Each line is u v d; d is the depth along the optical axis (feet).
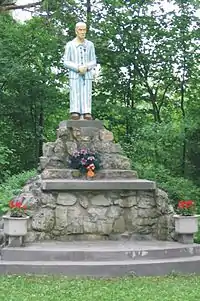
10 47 72.38
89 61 46.14
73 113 45.57
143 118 73.82
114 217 42.01
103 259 36.76
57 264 35.70
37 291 30.68
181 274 36.55
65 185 40.88
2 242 39.65
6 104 74.02
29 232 40.14
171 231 41.68
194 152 65.77
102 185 41.27
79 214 41.50
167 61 71.31
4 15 73.72
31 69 72.13
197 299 29.53
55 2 70.74
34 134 76.38
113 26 71.05
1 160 61.36
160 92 74.38
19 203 39.11
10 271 35.68
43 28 71.67
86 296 29.66
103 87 74.69
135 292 30.83
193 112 67.36
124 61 72.18
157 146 64.95
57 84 74.08
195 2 68.69
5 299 28.76
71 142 44.45
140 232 42.29
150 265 36.27
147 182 42.32
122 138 74.18
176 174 66.59
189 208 41.34
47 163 43.80
